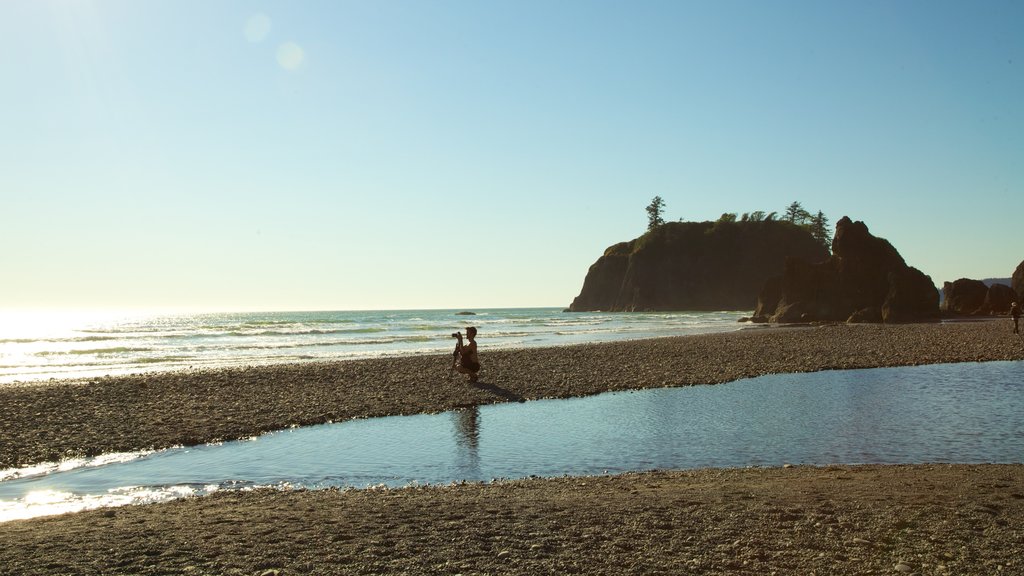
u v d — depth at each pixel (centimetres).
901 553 664
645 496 955
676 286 19338
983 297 9444
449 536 743
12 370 3397
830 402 1989
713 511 845
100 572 620
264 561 652
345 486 1156
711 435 1546
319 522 814
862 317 7588
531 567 634
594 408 1973
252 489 1129
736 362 3127
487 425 1733
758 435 1534
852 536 725
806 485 1017
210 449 1491
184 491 1138
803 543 702
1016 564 627
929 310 7925
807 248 19638
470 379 2528
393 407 2016
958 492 934
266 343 5222
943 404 1892
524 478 1180
